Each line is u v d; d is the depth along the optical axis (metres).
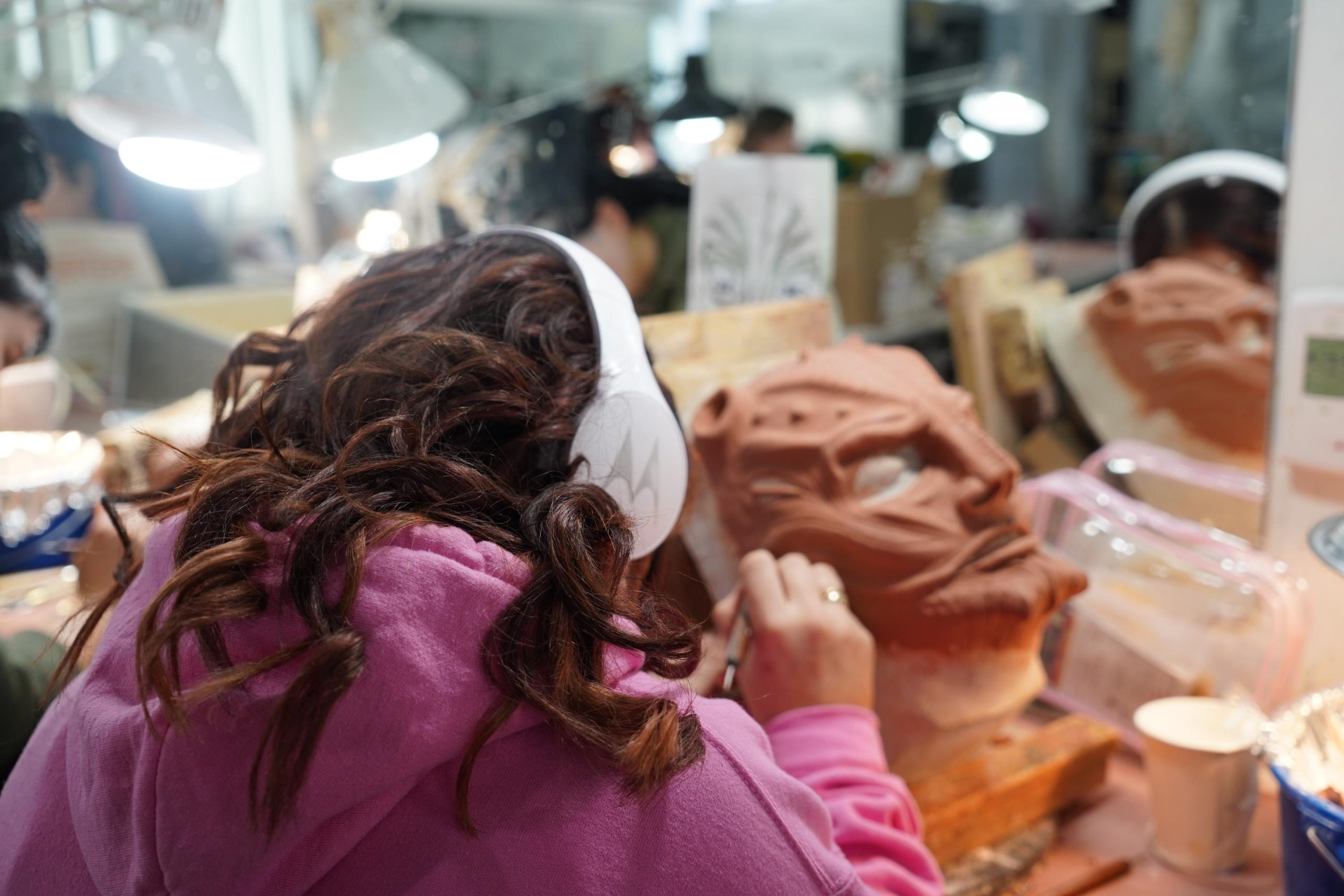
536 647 0.40
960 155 1.20
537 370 0.48
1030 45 1.11
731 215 1.13
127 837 0.39
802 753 0.59
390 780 0.38
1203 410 0.95
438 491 0.43
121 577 0.51
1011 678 0.74
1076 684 0.90
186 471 0.51
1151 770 0.75
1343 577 0.74
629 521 0.45
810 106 1.46
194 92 0.92
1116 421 1.02
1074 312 1.04
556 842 0.39
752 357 0.99
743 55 1.53
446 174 1.48
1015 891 0.72
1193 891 0.72
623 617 0.43
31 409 1.26
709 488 0.78
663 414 0.51
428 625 0.38
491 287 0.51
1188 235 0.95
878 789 0.56
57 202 1.42
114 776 0.40
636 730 0.40
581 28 1.66
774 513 0.74
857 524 0.72
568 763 0.40
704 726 0.43
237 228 1.70
